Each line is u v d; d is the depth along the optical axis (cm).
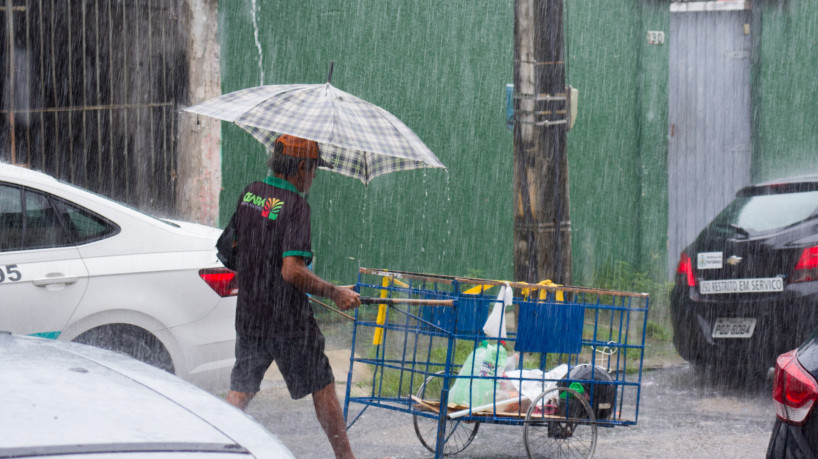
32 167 1227
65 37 1239
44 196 763
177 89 1313
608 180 1664
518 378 745
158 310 790
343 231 1429
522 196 1138
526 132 1132
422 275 747
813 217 1072
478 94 1523
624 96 1675
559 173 1129
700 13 1716
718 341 1104
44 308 740
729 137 1745
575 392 766
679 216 1731
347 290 661
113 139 1277
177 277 804
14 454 267
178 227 853
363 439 862
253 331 669
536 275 1134
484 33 1520
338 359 1166
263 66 1372
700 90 1728
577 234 1625
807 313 1045
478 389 752
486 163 1538
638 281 1627
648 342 1398
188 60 1312
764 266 1073
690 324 1131
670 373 1213
